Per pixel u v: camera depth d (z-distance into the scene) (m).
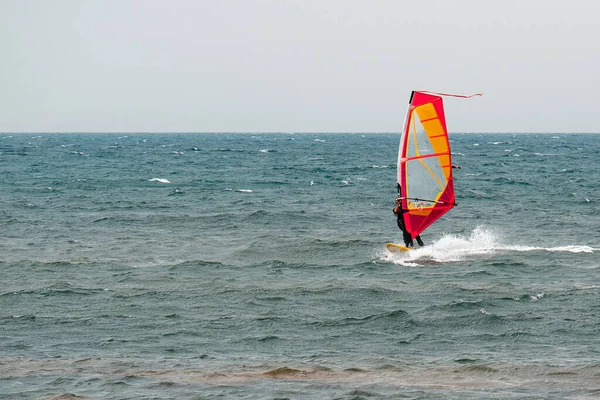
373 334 44.53
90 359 39.88
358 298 52.59
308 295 53.53
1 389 35.06
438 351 41.38
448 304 50.22
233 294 53.88
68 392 34.69
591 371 37.34
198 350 41.62
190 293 54.31
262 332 44.91
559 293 52.97
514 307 49.75
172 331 45.09
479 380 36.38
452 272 60.97
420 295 53.22
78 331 45.16
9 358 39.91
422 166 61.84
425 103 60.00
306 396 34.19
